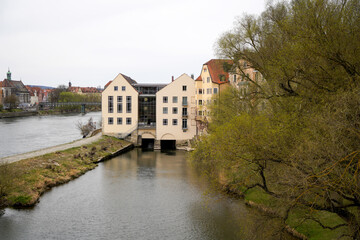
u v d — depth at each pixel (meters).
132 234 25.52
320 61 18.39
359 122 13.95
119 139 74.00
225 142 20.84
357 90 14.97
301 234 22.80
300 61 18.83
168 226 27.00
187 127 72.12
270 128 20.33
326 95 17.92
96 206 31.91
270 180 19.23
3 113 152.38
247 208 29.36
